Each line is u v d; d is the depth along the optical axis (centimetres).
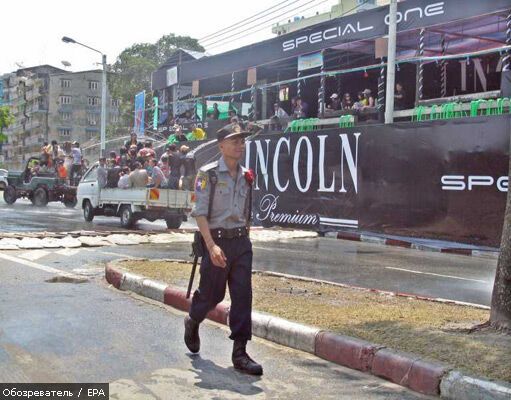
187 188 1714
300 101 2077
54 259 1011
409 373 453
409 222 1479
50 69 9062
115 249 1175
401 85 1897
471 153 1349
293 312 606
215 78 2675
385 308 640
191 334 500
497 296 554
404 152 1493
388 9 1698
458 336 526
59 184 2403
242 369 468
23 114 9431
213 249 455
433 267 1105
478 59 1809
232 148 464
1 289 748
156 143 2566
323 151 1714
